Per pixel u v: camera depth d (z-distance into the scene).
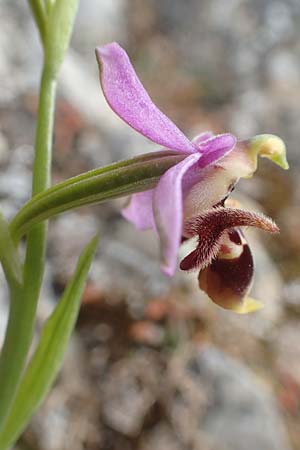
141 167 0.08
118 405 0.15
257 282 0.19
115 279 0.17
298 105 0.30
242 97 0.31
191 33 0.33
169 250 0.07
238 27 0.33
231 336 0.17
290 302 0.19
